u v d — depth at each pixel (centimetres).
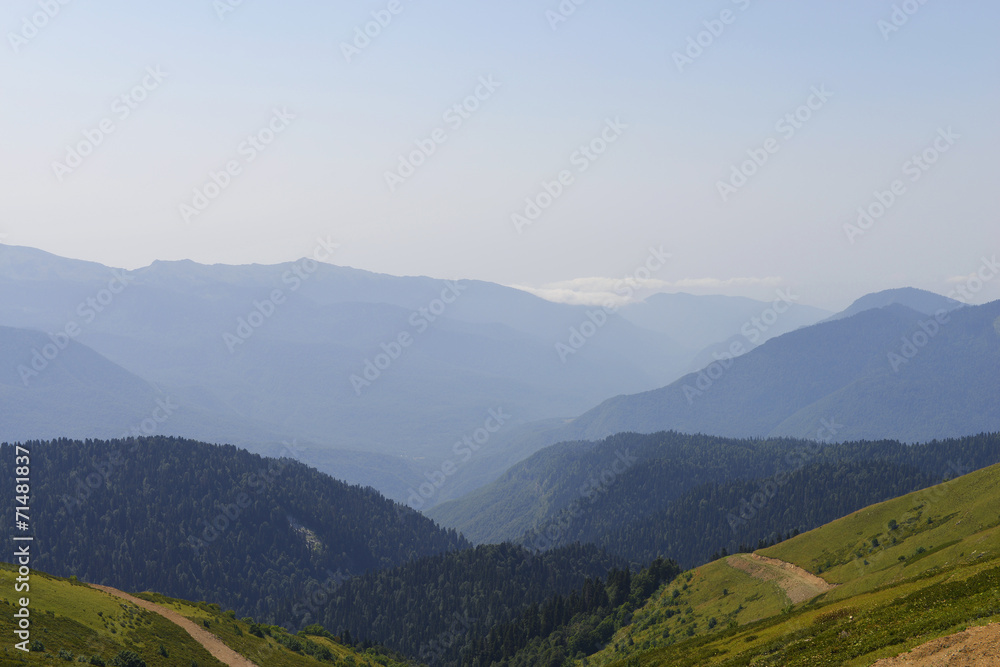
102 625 9019
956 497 15625
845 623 6831
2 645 7206
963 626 4991
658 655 11106
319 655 13325
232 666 9788
